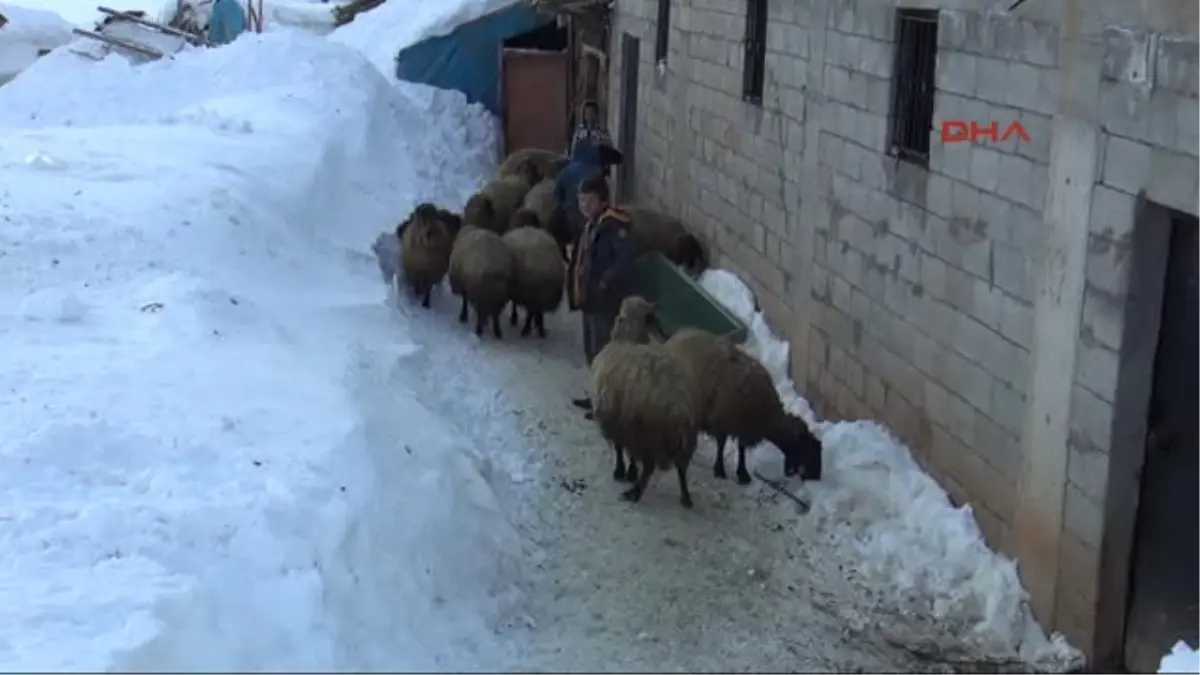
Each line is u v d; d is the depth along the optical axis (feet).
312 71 56.70
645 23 51.11
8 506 18.34
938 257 23.38
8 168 36.22
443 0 83.76
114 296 27.68
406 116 59.52
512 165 50.44
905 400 24.95
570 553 21.27
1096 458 17.95
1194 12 15.87
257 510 17.48
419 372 29.40
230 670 13.19
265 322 27.32
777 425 24.22
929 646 18.40
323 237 37.91
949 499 22.79
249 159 40.14
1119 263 17.42
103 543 17.30
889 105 25.72
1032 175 19.85
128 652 13.73
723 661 17.22
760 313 34.76
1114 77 17.48
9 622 15.08
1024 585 19.95
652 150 49.83
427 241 37.04
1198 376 17.70
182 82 58.95
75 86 61.00
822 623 18.95
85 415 21.11
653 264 36.70
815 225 30.35
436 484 20.33
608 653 17.07
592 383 24.30
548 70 67.00
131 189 34.65
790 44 32.12
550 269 35.70
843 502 23.48
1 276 28.12
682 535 22.29
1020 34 20.20
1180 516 18.02
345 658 14.06
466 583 18.65
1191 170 15.92
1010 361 20.61
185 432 20.52
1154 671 18.06
